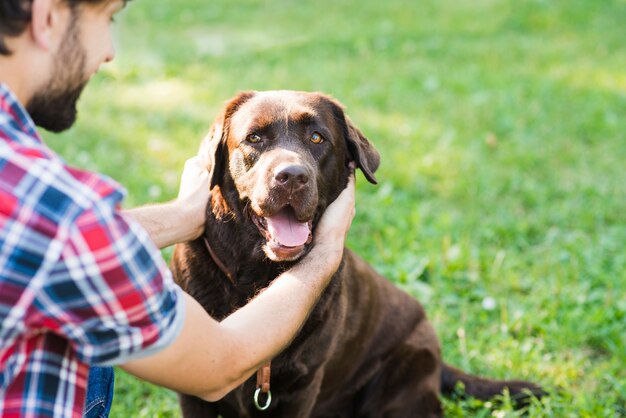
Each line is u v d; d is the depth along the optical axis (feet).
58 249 5.41
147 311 5.82
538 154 22.93
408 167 21.63
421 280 16.15
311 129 10.18
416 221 18.12
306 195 9.40
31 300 5.46
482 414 11.96
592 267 16.20
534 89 29.17
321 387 11.98
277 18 43.73
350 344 11.96
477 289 15.67
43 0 5.67
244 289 10.23
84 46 6.06
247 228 9.99
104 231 5.55
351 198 9.47
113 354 5.84
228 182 10.14
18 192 5.43
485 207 19.54
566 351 13.75
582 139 24.43
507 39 37.86
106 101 28.27
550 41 37.42
